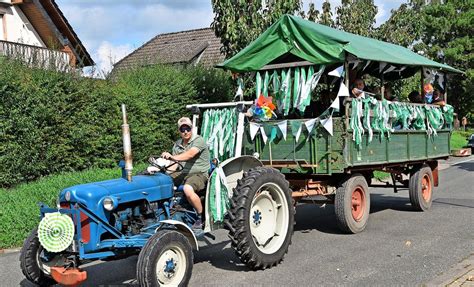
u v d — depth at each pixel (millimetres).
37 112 11336
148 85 14133
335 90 9922
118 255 5754
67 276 5176
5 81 10867
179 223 5672
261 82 9602
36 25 22188
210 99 15672
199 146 6574
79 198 5414
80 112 12352
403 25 20359
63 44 21781
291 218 6969
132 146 13430
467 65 39750
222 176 6582
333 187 8836
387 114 9227
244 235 6316
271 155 8836
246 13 14742
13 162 10961
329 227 9211
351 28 18766
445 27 39781
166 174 6465
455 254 7070
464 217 9672
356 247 7672
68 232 5148
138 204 5957
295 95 9086
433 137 11031
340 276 6262
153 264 5270
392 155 9438
